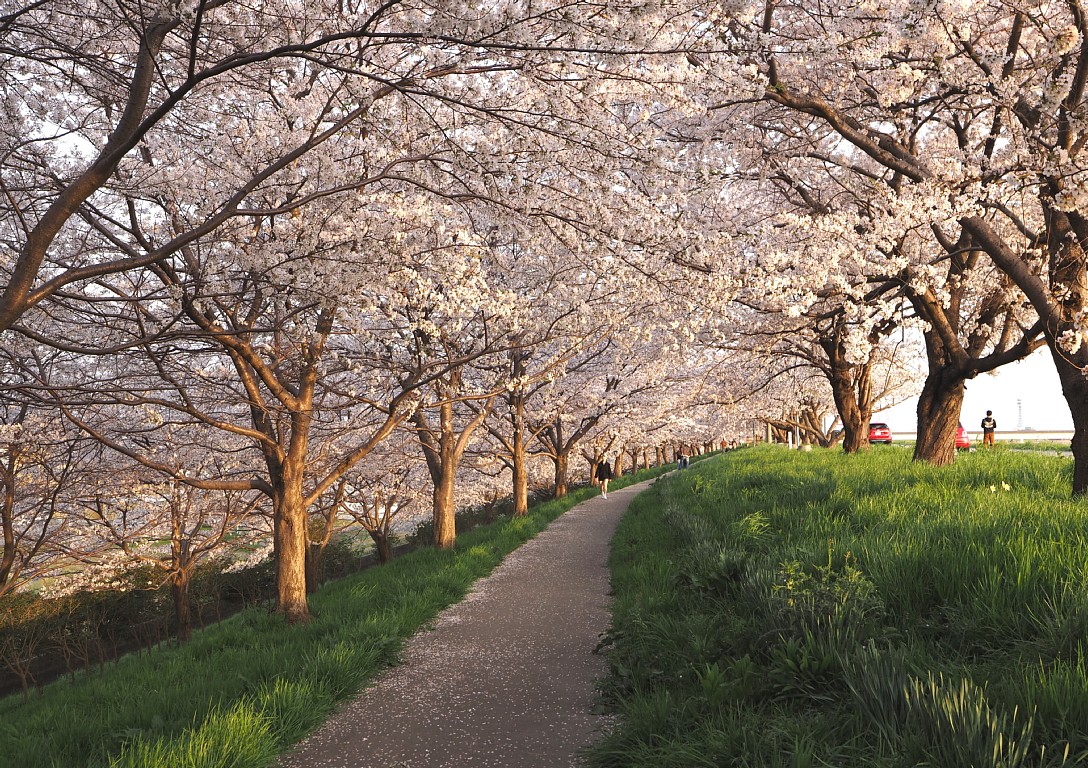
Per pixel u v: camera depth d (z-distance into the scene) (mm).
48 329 9250
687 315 10977
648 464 57781
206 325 6875
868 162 12367
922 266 10742
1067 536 5098
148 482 12750
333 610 8445
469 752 4027
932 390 13172
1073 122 7473
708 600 5938
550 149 6484
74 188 4188
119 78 6434
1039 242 10008
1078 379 8430
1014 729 2781
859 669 3553
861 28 8195
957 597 4363
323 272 6273
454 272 7453
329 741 4371
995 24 9469
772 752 3174
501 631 6945
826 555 5711
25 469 11930
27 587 14438
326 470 16719
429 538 27812
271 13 6414
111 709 5449
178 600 14453
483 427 19375
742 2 6188
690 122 10758
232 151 7426
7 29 5273
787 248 12141
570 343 12742
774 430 43312
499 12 4617
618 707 4449
